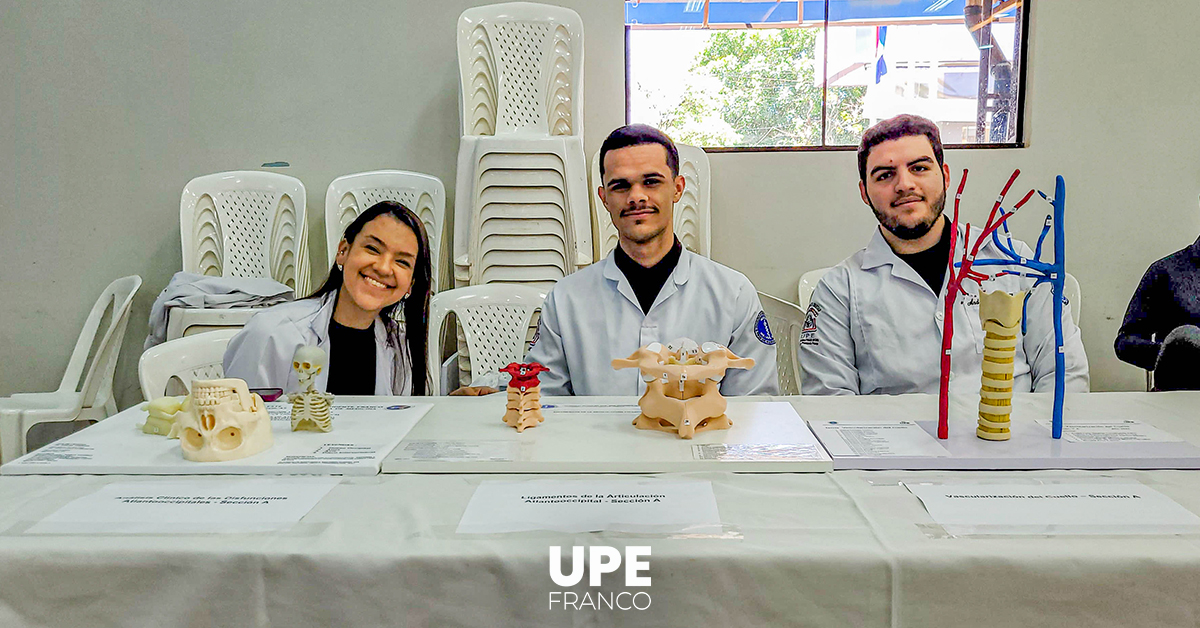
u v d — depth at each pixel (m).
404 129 2.47
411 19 2.43
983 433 0.97
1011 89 2.55
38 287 2.54
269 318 1.59
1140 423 1.04
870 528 0.71
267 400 1.27
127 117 2.47
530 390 1.04
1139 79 2.34
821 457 0.89
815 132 2.84
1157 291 1.83
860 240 2.46
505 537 0.70
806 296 2.35
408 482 0.85
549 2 2.44
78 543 0.69
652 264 1.62
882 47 2.92
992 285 1.62
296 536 0.71
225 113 2.46
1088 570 0.66
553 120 2.36
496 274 2.19
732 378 1.58
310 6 2.43
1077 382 1.56
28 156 2.48
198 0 2.42
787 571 0.67
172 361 1.41
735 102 2.81
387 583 0.67
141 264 2.53
